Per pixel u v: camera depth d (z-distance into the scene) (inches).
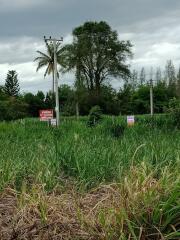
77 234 192.7
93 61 3243.1
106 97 3181.6
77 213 203.3
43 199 220.2
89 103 3058.6
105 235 186.9
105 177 289.1
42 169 300.4
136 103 3403.1
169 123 756.0
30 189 257.9
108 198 219.8
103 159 317.7
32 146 460.8
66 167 307.1
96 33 3275.1
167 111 784.9
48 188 268.8
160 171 272.2
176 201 189.6
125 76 3356.3
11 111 2199.8
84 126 943.0
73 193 241.1
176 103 788.0
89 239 190.1
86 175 288.0
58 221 199.9
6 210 226.7
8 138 639.8
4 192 257.1
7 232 198.2
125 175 253.1
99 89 3189.0
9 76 3772.1
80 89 2837.1
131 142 445.4
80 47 3164.4
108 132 685.3
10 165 307.1
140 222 188.4
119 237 183.5
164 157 307.4
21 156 383.9
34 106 3348.9
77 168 301.1
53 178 280.2
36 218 209.8
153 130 655.8
